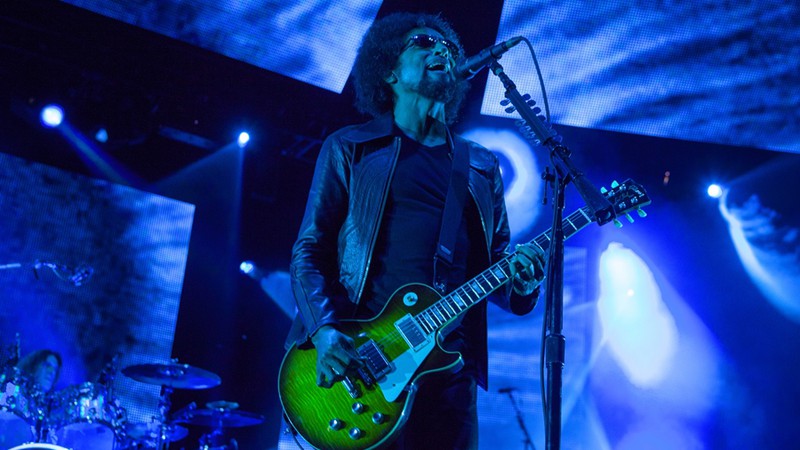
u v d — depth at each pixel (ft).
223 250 27.02
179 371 21.97
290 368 7.97
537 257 8.24
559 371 7.08
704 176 25.63
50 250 24.00
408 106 9.17
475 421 8.03
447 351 7.84
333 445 7.54
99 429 19.66
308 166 27.91
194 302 26.40
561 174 8.34
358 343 7.84
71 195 24.59
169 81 23.86
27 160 24.06
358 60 10.24
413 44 9.37
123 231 25.22
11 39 22.24
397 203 8.46
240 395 26.71
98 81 23.45
